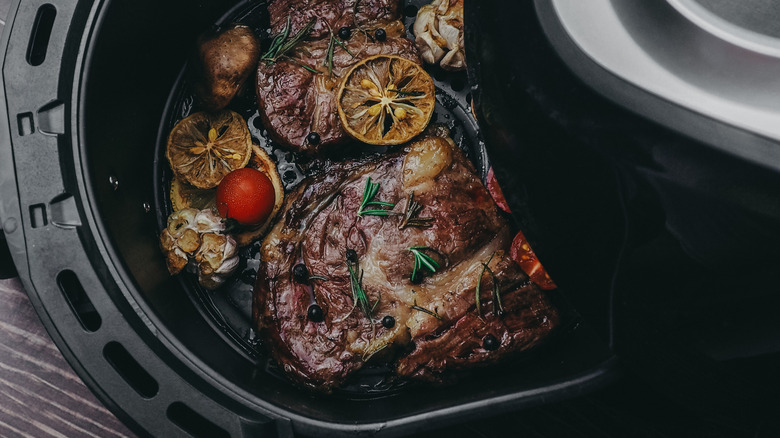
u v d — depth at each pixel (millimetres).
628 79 271
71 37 391
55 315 377
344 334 435
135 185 455
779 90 250
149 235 456
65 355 377
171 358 387
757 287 273
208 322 465
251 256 474
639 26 269
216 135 459
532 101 288
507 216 469
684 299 286
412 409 411
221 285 467
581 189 289
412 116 453
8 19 388
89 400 473
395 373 455
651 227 281
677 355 302
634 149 272
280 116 453
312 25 461
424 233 433
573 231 298
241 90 465
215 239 443
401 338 435
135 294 388
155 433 376
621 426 475
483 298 434
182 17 464
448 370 440
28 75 387
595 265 299
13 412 471
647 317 297
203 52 445
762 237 261
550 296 458
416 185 437
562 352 447
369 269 435
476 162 480
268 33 489
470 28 309
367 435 391
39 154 383
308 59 459
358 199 439
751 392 308
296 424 391
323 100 452
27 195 382
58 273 378
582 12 280
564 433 479
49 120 388
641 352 309
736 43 244
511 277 434
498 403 389
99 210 390
